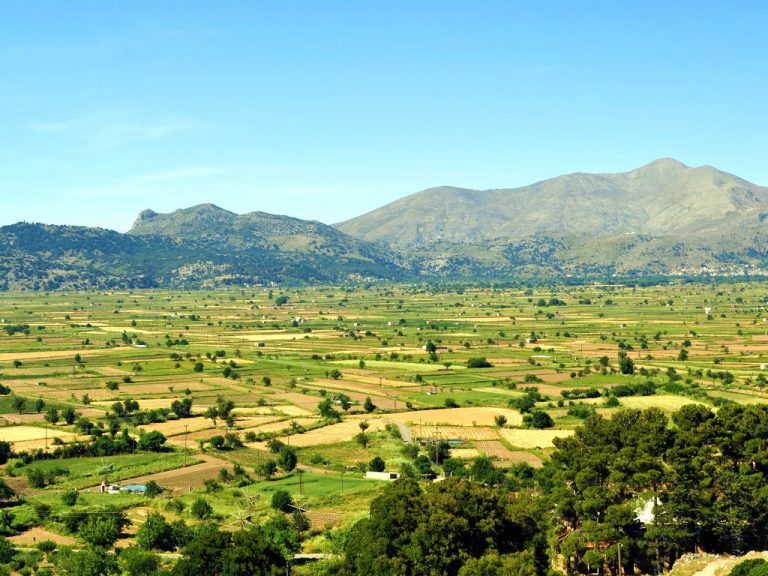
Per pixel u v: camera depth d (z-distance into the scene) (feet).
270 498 615.16
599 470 517.55
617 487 499.51
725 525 472.85
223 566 433.89
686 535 471.62
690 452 490.90
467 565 420.77
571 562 494.59
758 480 476.54
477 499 466.70
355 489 639.35
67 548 501.97
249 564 433.48
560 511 512.22
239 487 655.35
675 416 574.97
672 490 487.20
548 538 502.79
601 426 571.69
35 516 579.89
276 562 448.24
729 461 510.58
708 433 522.47
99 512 575.79
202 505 575.38
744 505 472.03
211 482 654.53
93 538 520.83
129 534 552.82
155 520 532.32
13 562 488.85
